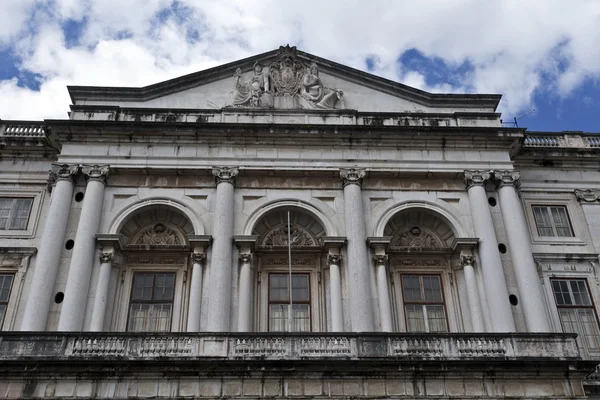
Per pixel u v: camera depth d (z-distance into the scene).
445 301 25.94
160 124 27.20
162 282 25.67
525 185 29.12
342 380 20.02
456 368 20.27
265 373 19.86
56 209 25.53
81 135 27.23
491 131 27.91
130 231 26.69
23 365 19.56
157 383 19.66
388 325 24.06
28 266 25.75
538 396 20.25
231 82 29.98
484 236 25.91
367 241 25.81
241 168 27.03
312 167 27.31
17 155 28.36
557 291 26.62
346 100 30.03
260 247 26.02
